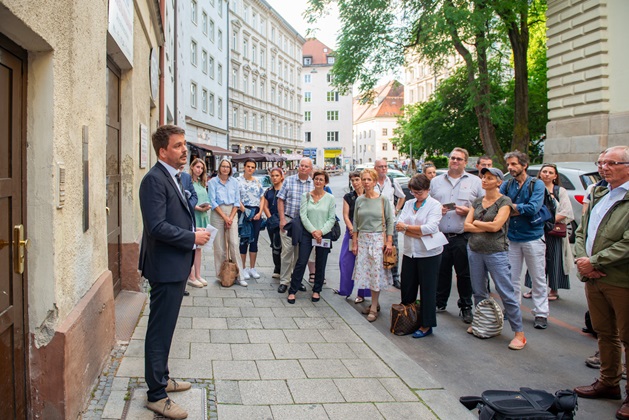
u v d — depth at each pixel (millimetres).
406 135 34656
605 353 4234
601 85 16219
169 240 3342
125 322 5320
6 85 2768
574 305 7254
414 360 5113
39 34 2766
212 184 7609
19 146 2920
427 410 3783
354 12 21047
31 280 3027
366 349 5031
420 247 5754
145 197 3365
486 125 20641
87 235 3818
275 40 56344
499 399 3277
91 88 3963
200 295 6934
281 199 7359
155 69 10383
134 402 3531
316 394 3967
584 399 4285
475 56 20078
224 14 40938
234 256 7633
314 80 81000
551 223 6320
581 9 16531
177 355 4621
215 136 39406
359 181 7422
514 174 6098
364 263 6406
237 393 3906
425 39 19109
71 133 3367
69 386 3148
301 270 6738
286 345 5051
